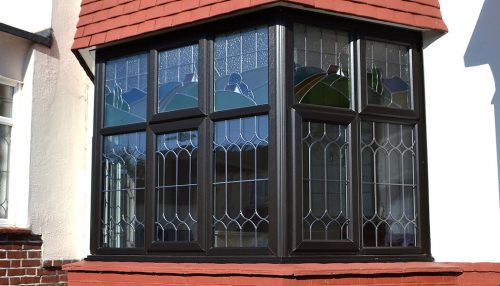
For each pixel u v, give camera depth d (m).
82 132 7.89
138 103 6.54
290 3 5.62
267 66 5.75
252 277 5.35
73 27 7.89
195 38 6.18
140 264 6.07
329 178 5.74
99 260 6.52
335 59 5.96
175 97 6.27
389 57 6.20
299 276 5.18
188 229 6.03
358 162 5.85
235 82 5.93
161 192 6.25
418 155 6.18
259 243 5.62
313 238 5.59
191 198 6.05
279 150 5.56
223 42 6.06
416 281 5.61
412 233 6.07
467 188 5.98
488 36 6.01
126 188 6.52
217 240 5.85
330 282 5.30
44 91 7.49
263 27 5.84
